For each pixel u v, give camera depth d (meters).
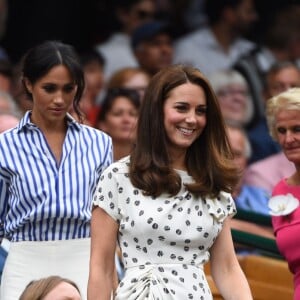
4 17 40.19
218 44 41.09
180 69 21.58
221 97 38.44
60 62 23.97
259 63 40.12
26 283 23.67
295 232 23.92
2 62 35.75
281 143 24.55
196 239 21.28
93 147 24.42
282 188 24.59
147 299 21.02
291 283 28.03
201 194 21.42
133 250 21.27
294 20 41.84
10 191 24.14
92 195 24.25
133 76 36.88
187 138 21.39
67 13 40.91
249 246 27.89
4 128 30.00
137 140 21.53
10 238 24.11
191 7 41.41
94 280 21.39
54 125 24.31
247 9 41.50
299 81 38.50
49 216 23.77
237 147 35.59
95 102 38.44
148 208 21.19
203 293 21.25
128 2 40.72
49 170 24.03
